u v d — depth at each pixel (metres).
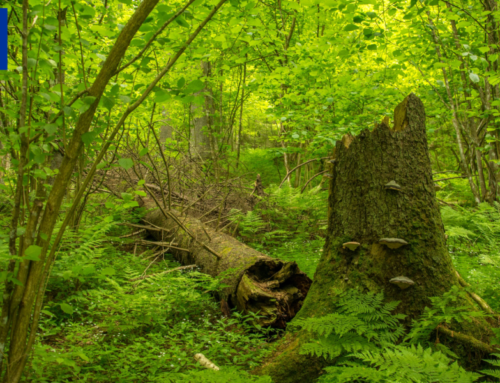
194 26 3.58
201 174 6.59
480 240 5.54
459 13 5.38
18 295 1.55
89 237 3.73
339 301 2.62
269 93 8.17
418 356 1.97
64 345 2.63
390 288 2.59
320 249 5.33
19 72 1.97
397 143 2.80
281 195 6.59
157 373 2.37
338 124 6.18
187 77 5.04
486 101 6.19
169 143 6.09
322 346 2.28
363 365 2.14
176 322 3.28
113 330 2.89
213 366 2.42
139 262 4.65
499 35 5.70
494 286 3.34
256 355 2.65
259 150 12.35
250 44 3.88
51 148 1.80
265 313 3.15
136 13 1.58
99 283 3.75
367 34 3.73
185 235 5.01
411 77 8.38
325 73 6.39
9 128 1.61
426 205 2.74
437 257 2.65
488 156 7.38
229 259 3.96
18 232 1.57
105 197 6.16
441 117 7.71
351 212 2.83
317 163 10.78
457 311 2.43
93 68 3.51
